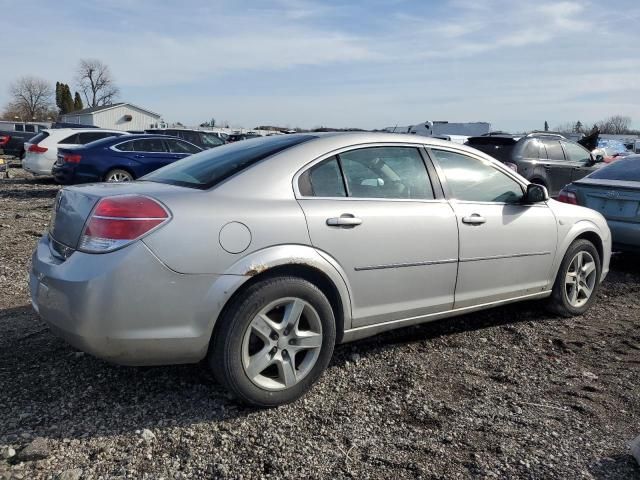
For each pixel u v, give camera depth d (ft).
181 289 9.52
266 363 10.34
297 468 8.80
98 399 10.73
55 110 338.95
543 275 15.34
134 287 9.22
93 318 9.18
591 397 11.46
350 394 11.31
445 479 8.63
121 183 11.55
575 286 16.38
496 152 38.19
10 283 18.43
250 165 11.00
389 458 9.14
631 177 22.62
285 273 10.54
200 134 65.16
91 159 41.98
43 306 10.07
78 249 9.61
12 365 12.01
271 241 10.24
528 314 16.60
